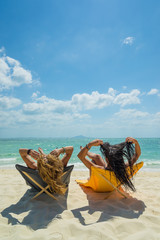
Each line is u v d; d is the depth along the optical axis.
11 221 2.19
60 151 2.93
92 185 3.33
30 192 3.29
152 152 16.59
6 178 4.93
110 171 2.82
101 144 2.84
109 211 2.48
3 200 2.97
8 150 19.44
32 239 1.72
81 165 9.05
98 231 1.82
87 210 2.51
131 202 2.85
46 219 2.22
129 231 1.89
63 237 1.76
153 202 2.90
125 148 2.84
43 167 2.58
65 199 2.97
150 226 1.97
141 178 5.22
